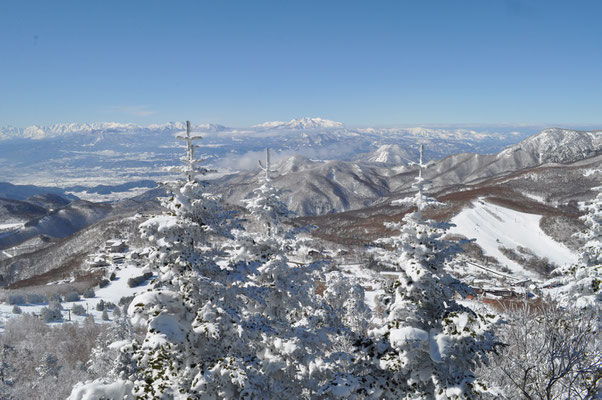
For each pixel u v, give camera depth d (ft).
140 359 36.73
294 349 40.06
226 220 38.63
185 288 34.96
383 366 35.86
